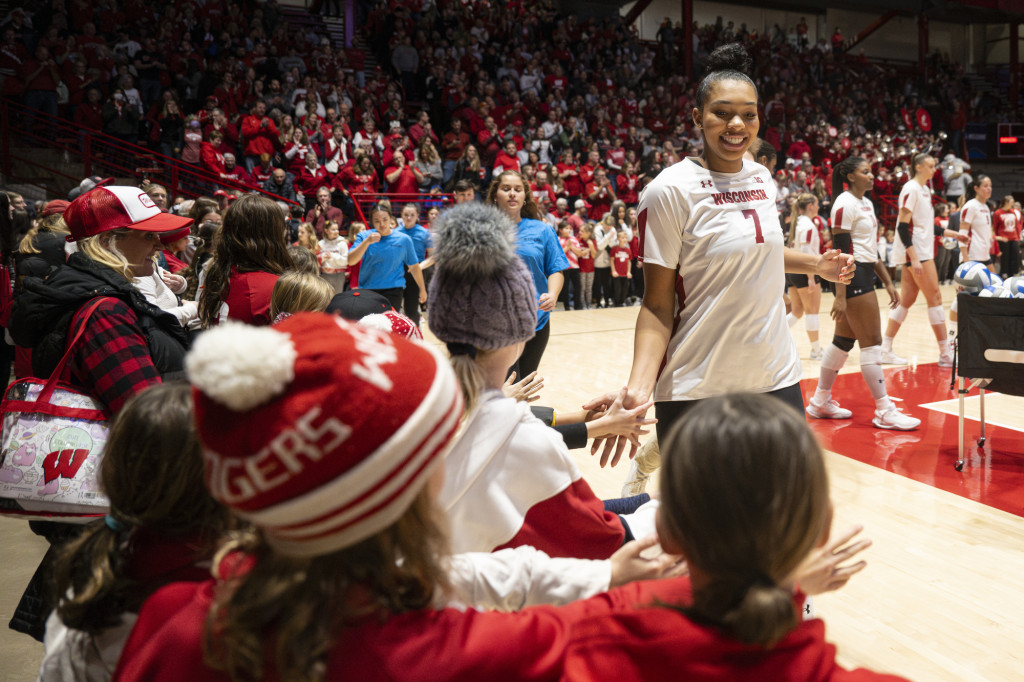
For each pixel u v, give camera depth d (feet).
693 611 2.95
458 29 54.75
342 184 41.39
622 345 27.27
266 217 8.62
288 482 2.72
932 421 16.94
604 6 68.18
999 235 41.29
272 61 44.50
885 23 79.20
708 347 7.89
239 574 3.16
